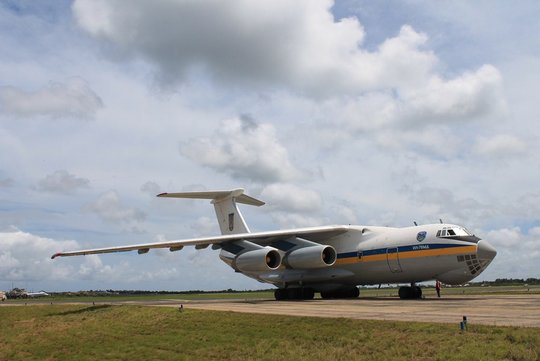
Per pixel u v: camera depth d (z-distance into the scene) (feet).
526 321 40.86
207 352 42.45
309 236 88.43
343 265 85.35
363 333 40.73
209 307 69.87
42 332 66.13
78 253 78.18
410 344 35.81
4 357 52.90
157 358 43.16
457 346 33.68
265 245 90.27
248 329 48.73
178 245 82.07
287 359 36.68
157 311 66.64
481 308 53.72
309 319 48.49
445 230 73.72
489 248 70.90
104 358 45.98
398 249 77.66
